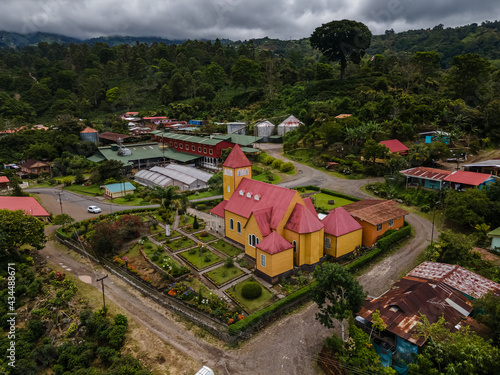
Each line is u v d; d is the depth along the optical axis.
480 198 55.09
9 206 64.12
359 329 29.12
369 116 110.88
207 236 57.84
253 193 52.28
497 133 93.81
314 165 98.56
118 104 183.88
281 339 34.28
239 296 40.44
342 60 150.25
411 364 26.31
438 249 45.22
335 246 47.22
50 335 37.38
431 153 82.62
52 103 177.50
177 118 165.50
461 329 28.14
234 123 134.25
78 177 96.56
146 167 110.56
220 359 32.12
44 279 46.34
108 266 50.00
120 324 36.16
